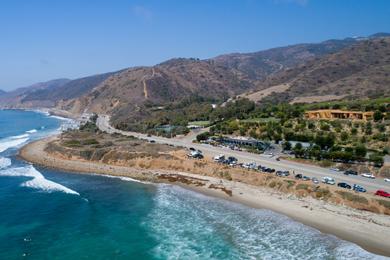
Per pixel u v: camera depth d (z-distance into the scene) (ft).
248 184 284.61
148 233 207.10
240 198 256.93
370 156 286.46
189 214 233.35
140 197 273.54
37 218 234.99
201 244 190.49
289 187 260.21
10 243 197.98
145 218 230.07
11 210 250.16
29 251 188.44
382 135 324.60
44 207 256.11
